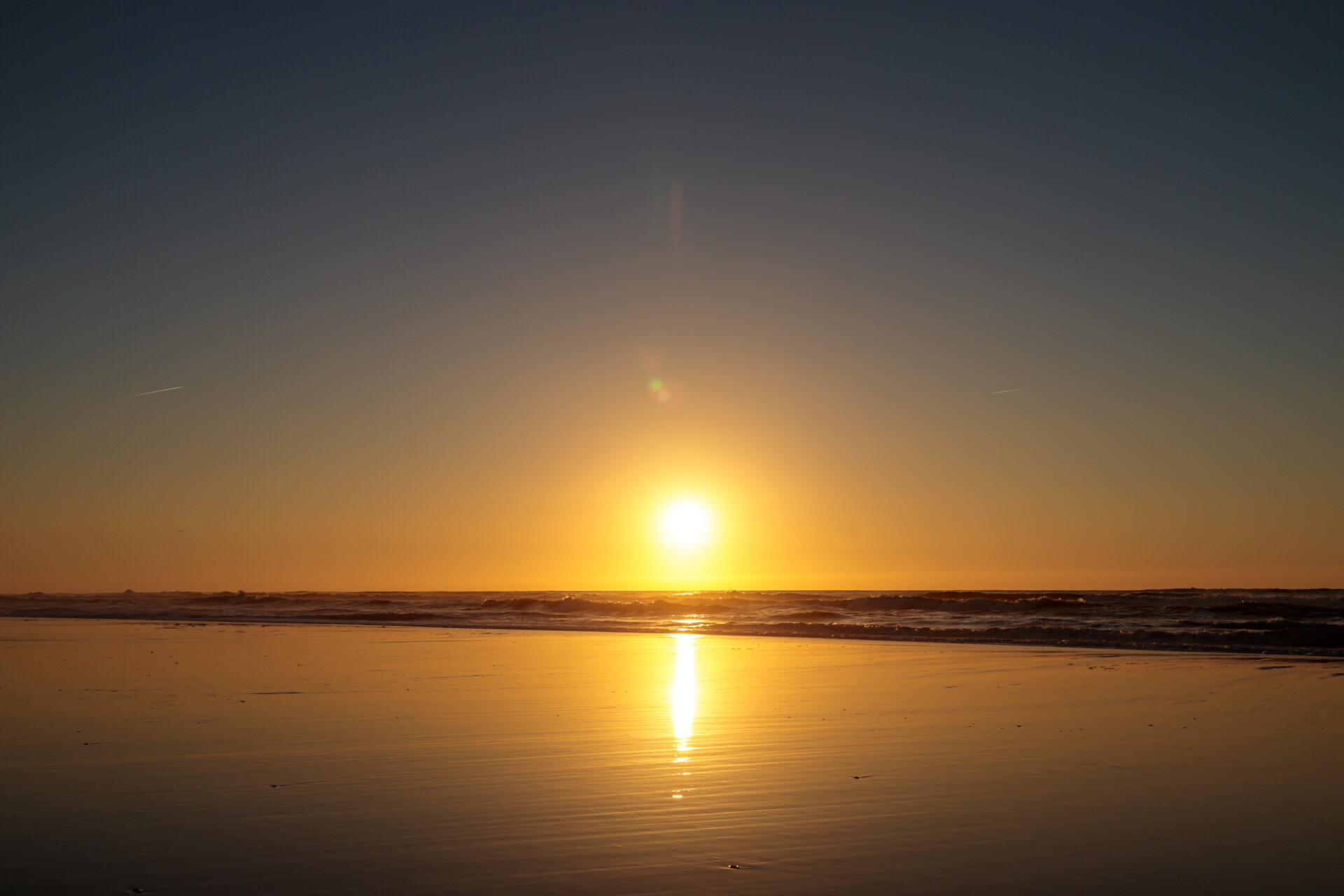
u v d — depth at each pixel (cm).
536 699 1519
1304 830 705
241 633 3728
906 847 660
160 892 562
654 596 10338
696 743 1093
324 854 639
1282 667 2017
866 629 3478
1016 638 3081
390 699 1517
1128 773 923
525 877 590
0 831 701
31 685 1717
